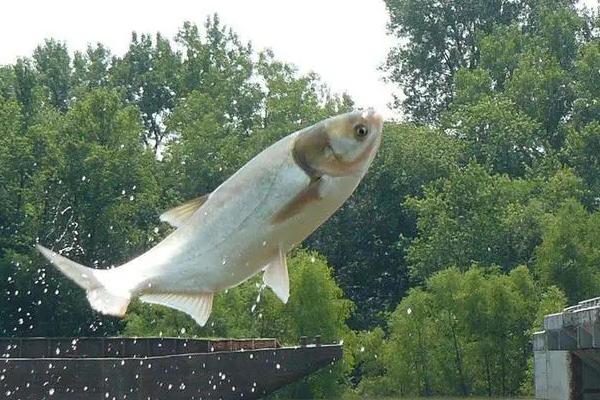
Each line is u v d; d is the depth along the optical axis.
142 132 97.00
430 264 82.00
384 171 92.81
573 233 72.44
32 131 82.75
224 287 10.16
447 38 118.62
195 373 40.88
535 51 105.19
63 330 77.50
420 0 117.81
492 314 69.06
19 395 40.03
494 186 84.44
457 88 105.94
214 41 114.00
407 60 118.75
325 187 9.94
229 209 10.18
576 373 38.19
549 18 109.69
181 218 10.38
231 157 92.75
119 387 40.22
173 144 95.38
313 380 66.38
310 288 69.75
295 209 10.02
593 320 33.72
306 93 98.25
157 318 69.31
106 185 82.38
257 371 41.50
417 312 70.25
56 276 77.25
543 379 42.00
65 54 120.19
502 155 96.81
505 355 69.00
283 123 95.75
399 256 92.38
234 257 10.15
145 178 83.94
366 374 72.25
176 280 10.09
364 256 93.38
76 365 40.22
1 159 81.56
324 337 69.50
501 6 119.12
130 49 118.19
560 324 38.12
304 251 73.62
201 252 10.18
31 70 102.88
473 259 81.25
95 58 120.25
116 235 83.00
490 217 82.38
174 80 114.75
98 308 9.63
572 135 93.25
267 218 10.06
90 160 81.50
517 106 102.06
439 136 95.44
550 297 68.19
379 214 93.12
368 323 88.38
